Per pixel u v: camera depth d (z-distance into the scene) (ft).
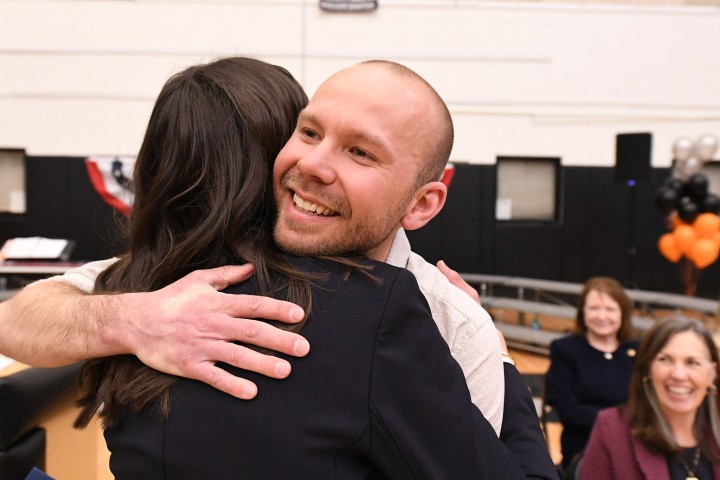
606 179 22.39
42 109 21.24
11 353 2.49
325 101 2.28
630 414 5.70
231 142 2.57
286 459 1.91
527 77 22.12
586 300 9.38
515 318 20.89
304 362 1.99
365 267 2.17
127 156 20.57
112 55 21.27
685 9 21.93
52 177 21.26
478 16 21.84
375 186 2.22
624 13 21.95
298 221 2.32
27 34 21.09
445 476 1.99
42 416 3.83
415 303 2.09
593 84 22.18
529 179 22.67
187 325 2.11
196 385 2.06
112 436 2.19
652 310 20.02
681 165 19.10
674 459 5.42
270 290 2.19
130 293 2.38
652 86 22.22
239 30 21.38
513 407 2.71
